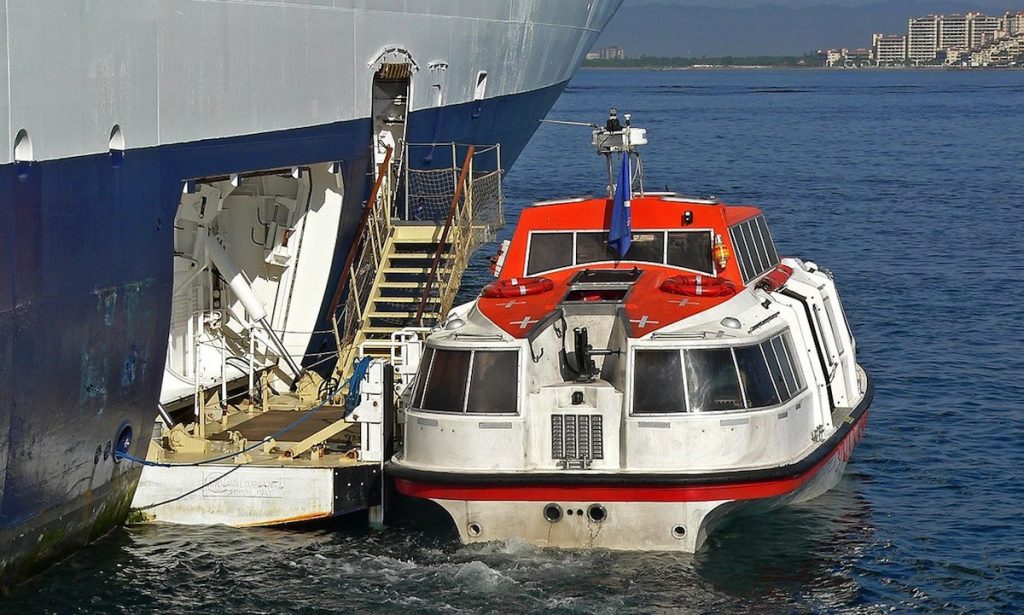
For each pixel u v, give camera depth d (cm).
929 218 6388
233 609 1920
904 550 2177
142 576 2025
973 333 3891
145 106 2167
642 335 2053
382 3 3016
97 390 2053
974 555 2167
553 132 12938
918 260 5159
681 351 2031
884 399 3177
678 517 2005
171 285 2291
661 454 2008
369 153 3042
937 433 2888
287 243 2908
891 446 2786
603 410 2031
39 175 1888
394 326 2947
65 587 1978
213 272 2858
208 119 2362
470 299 4253
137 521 2238
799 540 2206
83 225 1995
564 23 4322
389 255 2962
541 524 2039
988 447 2786
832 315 2669
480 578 1989
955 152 10362
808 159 9706
